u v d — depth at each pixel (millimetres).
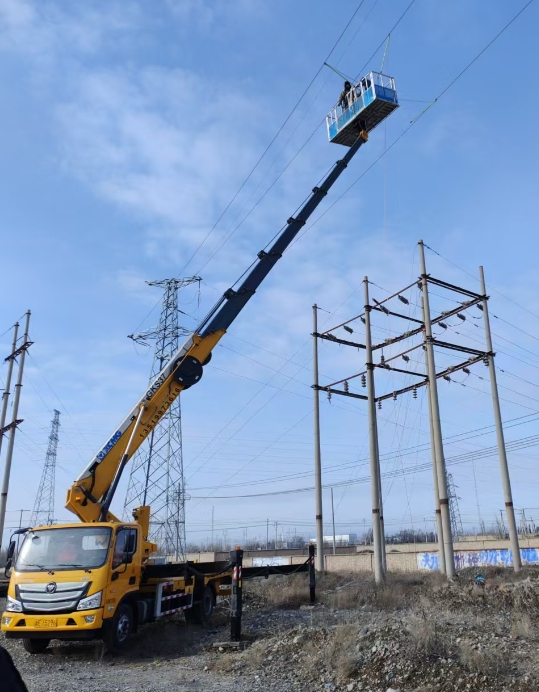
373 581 25797
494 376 28406
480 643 9992
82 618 12148
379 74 22047
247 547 104062
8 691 2943
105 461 15766
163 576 15625
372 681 9047
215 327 18094
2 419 39062
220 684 10000
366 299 28703
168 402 16922
